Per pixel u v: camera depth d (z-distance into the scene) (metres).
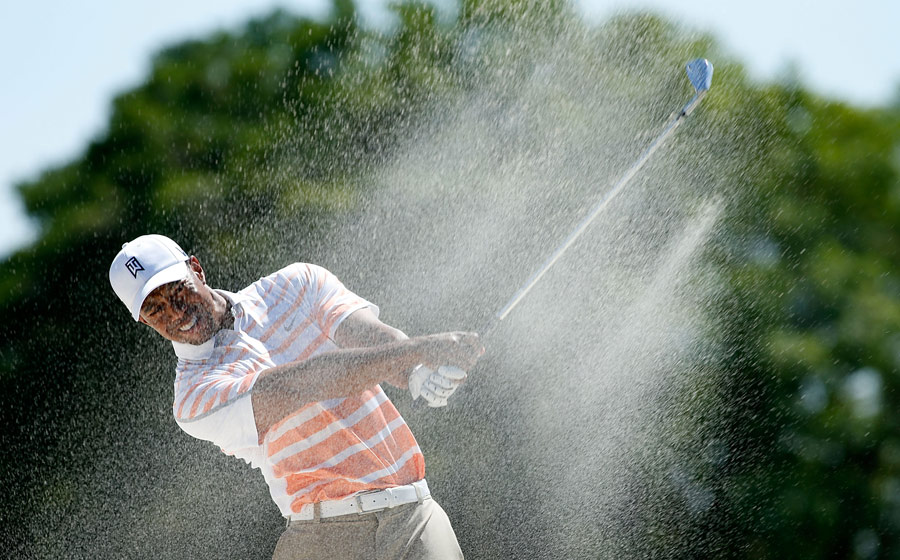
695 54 31.38
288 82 34.78
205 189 33.00
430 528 10.38
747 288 29.61
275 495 10.55
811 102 33.16
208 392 9.94
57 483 26.55
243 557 23.91
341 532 10.26
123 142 34.72
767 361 29.31
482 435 23.94
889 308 31.38
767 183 31.59
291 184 31.80
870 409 30.52
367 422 10.34
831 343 30.86
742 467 27.91
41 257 32.16
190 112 35.03
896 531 28.92
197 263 10.74
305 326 10.73
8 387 28.45
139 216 33.06
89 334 29.94
